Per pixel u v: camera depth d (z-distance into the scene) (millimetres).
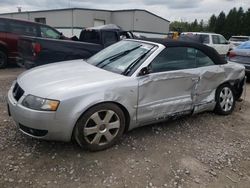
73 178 3033
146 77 3820
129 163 3393
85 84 3414
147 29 30703
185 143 4043
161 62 4059
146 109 3898
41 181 2947
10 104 3469
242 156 3809
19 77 3979
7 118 4488
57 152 3518
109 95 3461
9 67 9953
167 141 4055
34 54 6516
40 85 3396
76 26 28500
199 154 3756
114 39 8539
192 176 3240
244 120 5195
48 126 3191
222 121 5031
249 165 3596
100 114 3516
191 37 14945
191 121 4906
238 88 5688
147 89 3846
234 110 5707
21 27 9703
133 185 2994
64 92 3221
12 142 3693
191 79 4398
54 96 3180
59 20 30125
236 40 25391
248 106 6113
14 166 3166
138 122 3906
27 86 3451
